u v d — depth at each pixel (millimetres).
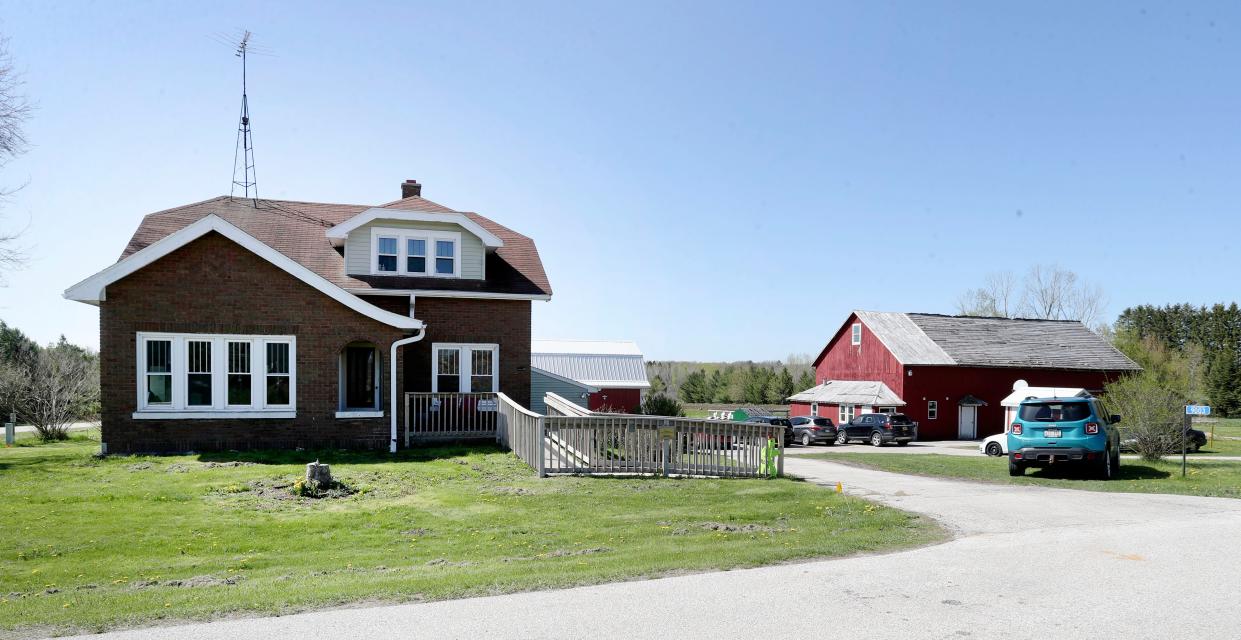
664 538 9938
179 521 11156
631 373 45906
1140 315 97750
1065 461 17000
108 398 17266
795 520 11289
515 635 5785
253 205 24688
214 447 17844
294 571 8320
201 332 17828
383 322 18859
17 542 9820
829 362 52531
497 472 15656
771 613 6324
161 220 22203
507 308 22531
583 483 14617
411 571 8109
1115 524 10703
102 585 7871
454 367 22094
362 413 18766
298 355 18438
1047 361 46719
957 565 7996
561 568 8000
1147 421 21500
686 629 5922
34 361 33812
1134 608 6438
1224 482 16188
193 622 6191
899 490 14609
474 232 22328
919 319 49500
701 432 16078
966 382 45188
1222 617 6188
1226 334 88812
